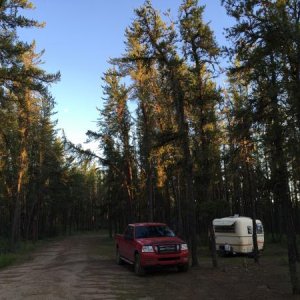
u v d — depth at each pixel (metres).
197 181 17.47
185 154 17.62
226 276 15.00
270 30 10.11
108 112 35.97
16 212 35.38
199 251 28.50
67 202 70.69
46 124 42.19
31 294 12.13
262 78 10.67
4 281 15.45
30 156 43.56
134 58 18.47
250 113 10.79
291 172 10.14
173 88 17.33
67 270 18.09
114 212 49.19
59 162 54.03
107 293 12.14
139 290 12.65
